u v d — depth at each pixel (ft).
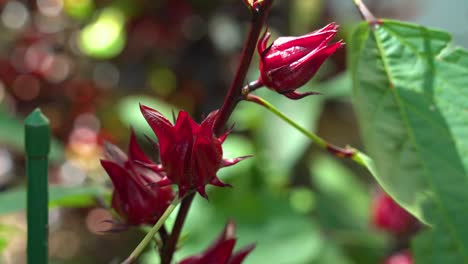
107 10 4.89
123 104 4.10
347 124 5.24
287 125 3.71
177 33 4.93
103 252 4.66
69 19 5.03
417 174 2.21
